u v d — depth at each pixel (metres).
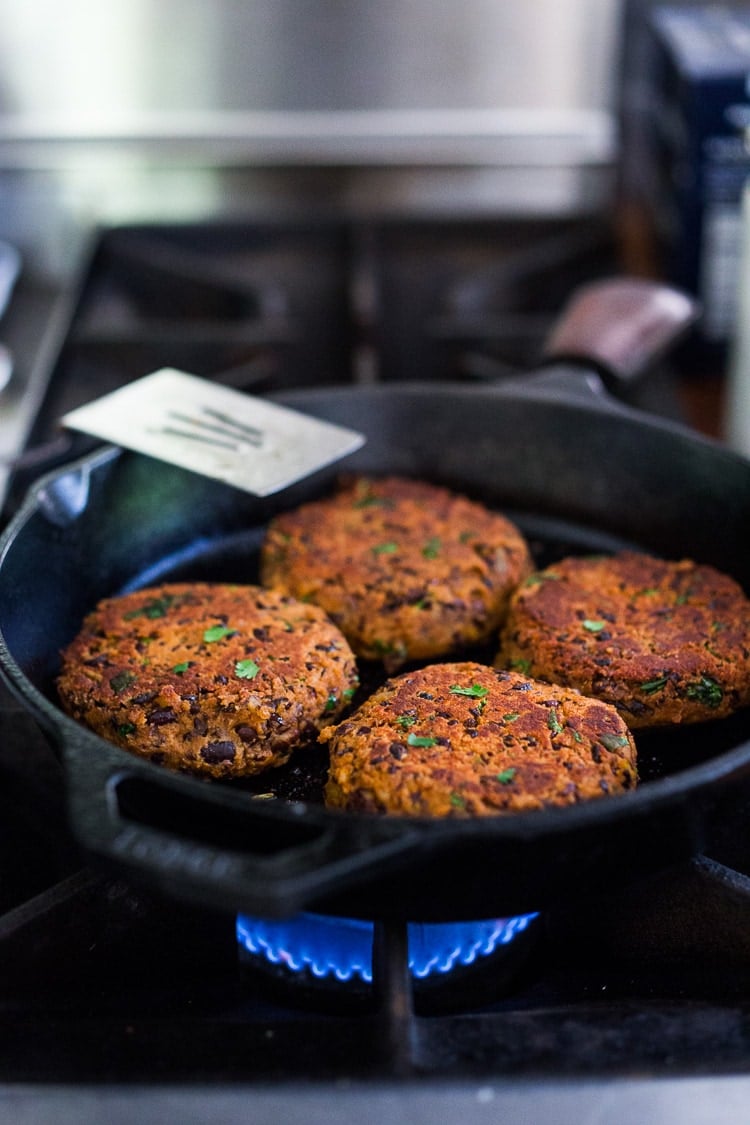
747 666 0.55
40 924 0.48
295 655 0.56
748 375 0.69
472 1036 0.45
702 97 0.77
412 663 0.60
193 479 0.64
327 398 0.66
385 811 0.49
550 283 0.93
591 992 0.50
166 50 0.93
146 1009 0.49
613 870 0.46
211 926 0.50
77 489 0.58
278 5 0.92
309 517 0.64
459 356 0.84
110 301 0.92
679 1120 0.42
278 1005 0.49
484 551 0.62
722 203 0.80
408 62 0.94
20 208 0.99
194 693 0.54
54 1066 0.44
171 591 0.60
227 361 0.83
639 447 0.63
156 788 0.44
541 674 0.56
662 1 0.94
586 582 0.60
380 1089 0.43
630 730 0.55
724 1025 0.45
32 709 0.46
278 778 0.54
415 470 0.67
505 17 0.92
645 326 0.69
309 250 0.97
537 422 0.65
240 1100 0.43
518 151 0.97
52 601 0.58
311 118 0.96
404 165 0.98
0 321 0.91
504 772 0.49
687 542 0.63
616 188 0.99
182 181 0.98
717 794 0.45
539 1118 0.42
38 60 0.93
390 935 0.46
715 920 0.50
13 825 0.56
